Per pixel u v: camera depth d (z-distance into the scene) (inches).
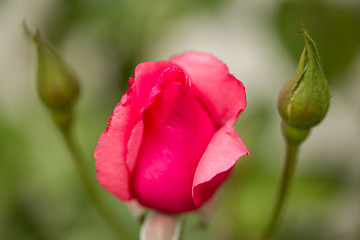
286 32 19.4
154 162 13.3
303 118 14.0
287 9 19.4
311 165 19.7
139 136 13.0
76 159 16.0
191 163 13.2
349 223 19.2
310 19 19.2
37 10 20.9
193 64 13.6
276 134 20.4
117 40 19.7
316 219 18.9
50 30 20.4
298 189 19.2
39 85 15.4
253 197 18.6
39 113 19.6
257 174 18.8
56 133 19.2
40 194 19.0
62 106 15.5
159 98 13.0
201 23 21.4
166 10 19.4
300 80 13.8
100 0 19.6
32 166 19.1
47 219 18.9
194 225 17.6
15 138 19.3
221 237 18.1
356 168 19.9
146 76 12.9
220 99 13.4
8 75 21.4
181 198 13.5
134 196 13.8
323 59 19.4
